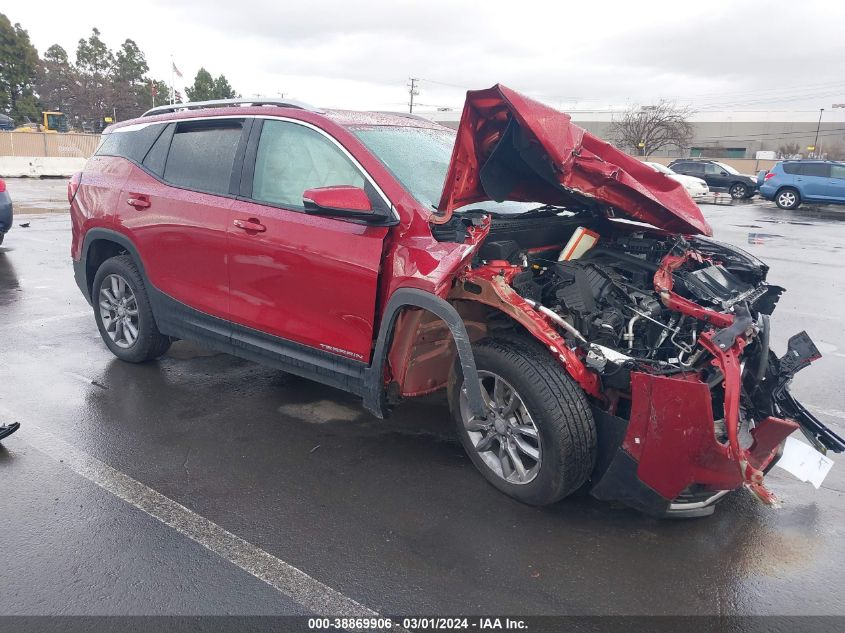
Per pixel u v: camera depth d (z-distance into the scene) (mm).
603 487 3133
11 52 64375
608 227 4422
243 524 3168
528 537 3115
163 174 4680
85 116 69438
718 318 3121
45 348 5652
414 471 3717
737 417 2736
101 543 2994
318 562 2896
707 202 27062
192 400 4645
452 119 65562
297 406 4594
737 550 3076
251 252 3979
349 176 3664
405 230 3393
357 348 3596
